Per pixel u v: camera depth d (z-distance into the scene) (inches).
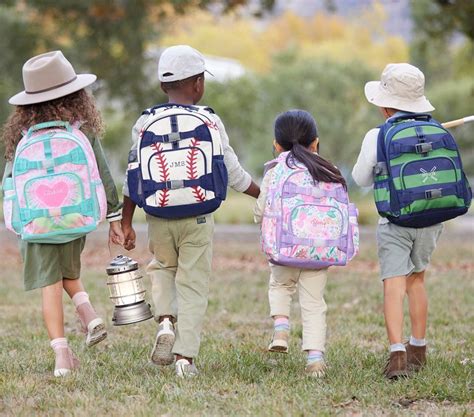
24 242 485.7
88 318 502.0
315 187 484.1
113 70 2167.8
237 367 515.8
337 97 3922.2
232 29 6102.4
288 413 409.1
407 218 474.3
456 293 928.3
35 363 534.9
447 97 3782.0
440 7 1582.2
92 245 1729.8
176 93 487.8
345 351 580.1
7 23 2142.0
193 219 479.5
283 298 506.9
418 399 450.0
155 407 419.2
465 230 2335.1
